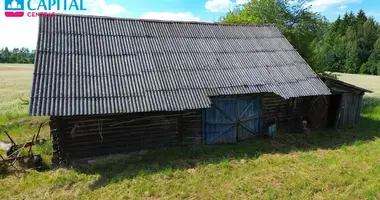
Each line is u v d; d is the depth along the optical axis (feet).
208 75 34.65
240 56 39.17
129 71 31.78
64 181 25.16
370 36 214.28
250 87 34.78
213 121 34.99
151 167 27.89
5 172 26.53
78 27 34.35
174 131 33.40
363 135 40.93
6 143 34.78
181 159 30.01
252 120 37.55
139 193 23.30
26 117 48.75
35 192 23.57
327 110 45.55
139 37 36.47
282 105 40.45
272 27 47.39
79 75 29.40
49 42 31.24
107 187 24.18
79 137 29.12
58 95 26.89
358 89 45.21
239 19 70.90
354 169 27.96
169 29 39.58
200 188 24.13
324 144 36.58
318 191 23.85
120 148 30.96
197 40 39.47
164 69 33.47
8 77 135.85
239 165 28.86
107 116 29.99
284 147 34.76
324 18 71.72
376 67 190.39
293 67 40.19
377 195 23.06
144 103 29.04
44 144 32.99
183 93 31.45
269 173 27.14
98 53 32.37
